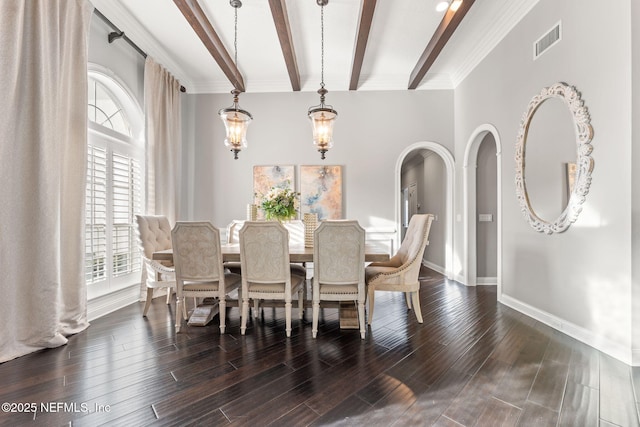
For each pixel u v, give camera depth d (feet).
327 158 15.94
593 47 7.42
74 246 8.54
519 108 10.34
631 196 6.57
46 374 6.21
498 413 5.02
